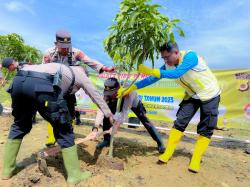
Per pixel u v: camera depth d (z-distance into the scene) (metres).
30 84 3.04
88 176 3.35
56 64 3.24
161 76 3.44
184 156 4.37
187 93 3.99
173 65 3.76
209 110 3.73
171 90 6.27
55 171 3.53
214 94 3.74
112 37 3.54
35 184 3.24
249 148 5.36
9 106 8.67
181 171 3.71
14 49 7.82
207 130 3.78
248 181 3.76
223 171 3.99
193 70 3.68
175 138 3.89
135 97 4.24
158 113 6.39
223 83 5.84
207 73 3.76
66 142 3.20
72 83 3.24
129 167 3.73
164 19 3.43
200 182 3.51
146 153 4.41
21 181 3.28
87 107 6.77
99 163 3.68
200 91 3.72
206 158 4.55
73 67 3.35
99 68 4.01
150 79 3.84
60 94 3.10
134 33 3.39
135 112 4.38
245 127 5.75
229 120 5.83
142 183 3.32
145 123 4.40
